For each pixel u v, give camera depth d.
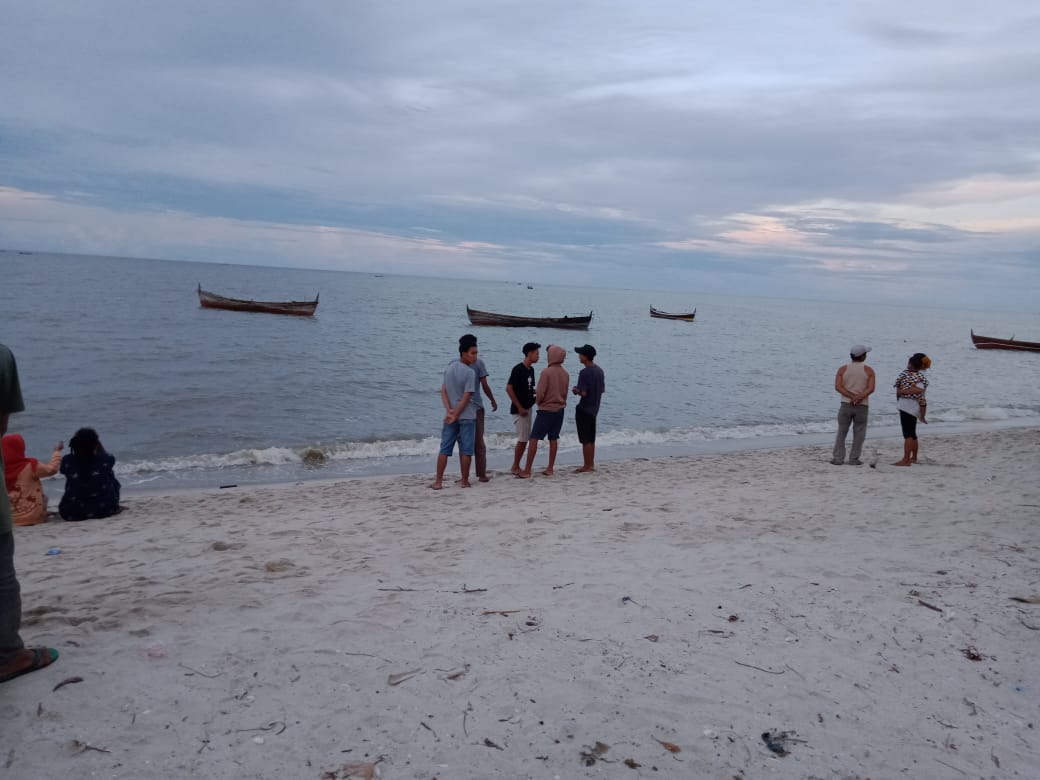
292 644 4.09
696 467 11.96
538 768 2.97
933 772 3.02
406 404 19.91
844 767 3.03
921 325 128.62
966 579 5.41
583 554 6.20
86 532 7.51
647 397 23.62
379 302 85.94
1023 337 97.31
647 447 15.59
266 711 3.35
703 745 3.16
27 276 85.00
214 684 3.59
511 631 4.34
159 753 3.00
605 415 19.94
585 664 3.89
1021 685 3.75
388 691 3.56
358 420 17.36
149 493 10.50
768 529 7.18
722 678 3.77
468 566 5.80
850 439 16.20
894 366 42.56
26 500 8.15
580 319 56.62
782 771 2.99
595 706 3.46
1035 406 25.33
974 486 9.71
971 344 70.56
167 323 40.84
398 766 2.95
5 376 3.34
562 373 10.81
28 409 16.86
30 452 13.38
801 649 4.15
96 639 4.11
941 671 3.89
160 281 100.12
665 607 4.80
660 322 81.31
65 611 4.61
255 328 41.16
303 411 18.14
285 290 108.12
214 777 2.85
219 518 8.20
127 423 15.88
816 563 5.88
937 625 4.50
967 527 7.20
